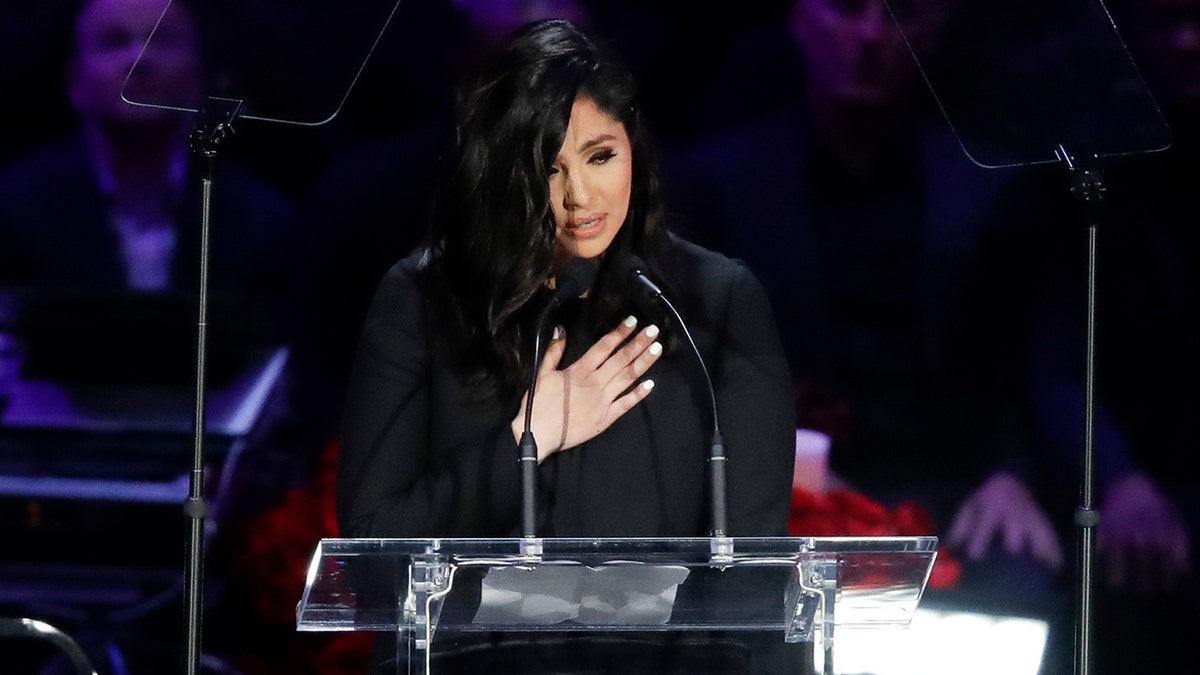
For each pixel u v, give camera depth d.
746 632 8.65
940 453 15.76
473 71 9.80
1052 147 9.83
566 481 9.51
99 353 15.02
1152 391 15.34
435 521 9.31
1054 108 9.73
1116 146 9.64
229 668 14.27
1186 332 15.30
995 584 15.11
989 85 9.89
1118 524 15.03
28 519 14.32
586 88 9.50
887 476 15.81
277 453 14.99
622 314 9.83
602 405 9.48
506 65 9.57
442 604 7.84
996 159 10.13
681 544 7.71
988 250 15.73
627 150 9.62
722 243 16.08
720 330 9.89
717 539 7.72
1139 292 15.38
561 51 9.55
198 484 9.05
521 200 9.51
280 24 9.22
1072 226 15.56
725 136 16.11
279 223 16.20
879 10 15.48
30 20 16.14
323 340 15.95
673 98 16.14
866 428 15.88
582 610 8.04
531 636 8.52
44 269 16.33
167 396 14.82
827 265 15.99
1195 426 15.18
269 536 13.84
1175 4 15.09
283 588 13.85
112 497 14.31
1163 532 14.94
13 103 16.20
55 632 9.55
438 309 9.73
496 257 9.57
